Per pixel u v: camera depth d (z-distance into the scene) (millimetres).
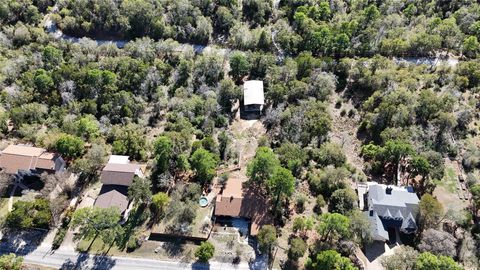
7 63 135250
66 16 164000
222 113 129875
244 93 132000
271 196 102625
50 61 141000
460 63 139500
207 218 99625
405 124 119438
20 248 95125
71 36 165750
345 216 92750
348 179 107938
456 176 108062
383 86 133000
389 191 99812
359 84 137625
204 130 120688
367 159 113938
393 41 146875
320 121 118500
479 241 91625
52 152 108938
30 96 127000
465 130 119125
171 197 103438
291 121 119812
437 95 128125
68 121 117875
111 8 163125
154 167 109812
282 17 167000
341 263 82812
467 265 89188
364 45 148625
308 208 102000
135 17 161000
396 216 94750
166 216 99812
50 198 102375
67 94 126062
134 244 94625
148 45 148125
